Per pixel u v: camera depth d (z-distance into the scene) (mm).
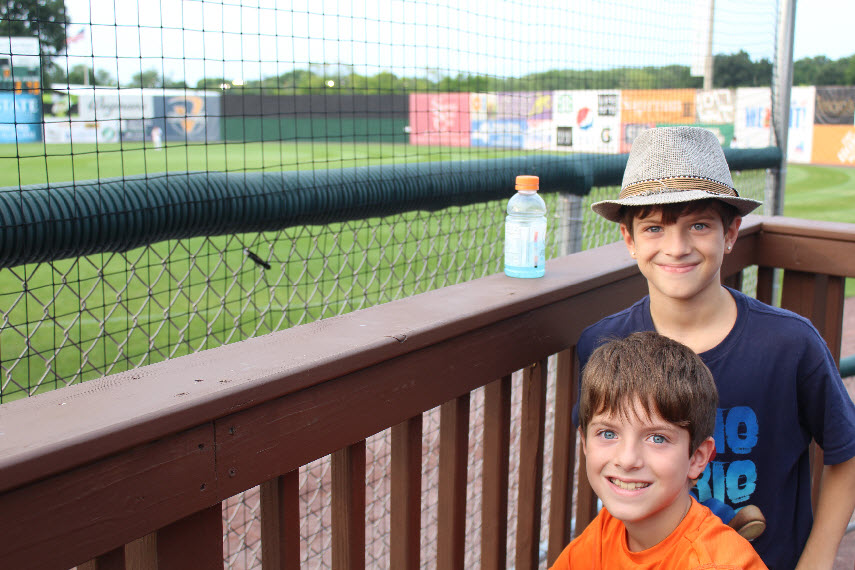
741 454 1393
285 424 956
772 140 3703
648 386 1128
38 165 15102
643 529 1194
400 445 1245
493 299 1356
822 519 1354
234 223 1623
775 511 1411
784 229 2082
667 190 1321
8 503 692
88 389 856
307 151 16359
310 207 1770
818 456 2125
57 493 727
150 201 1459
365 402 1079
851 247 1980
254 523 2812
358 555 1157
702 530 1145
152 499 808
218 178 1592
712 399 1185
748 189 3904
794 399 1359
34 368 4176
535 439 1580
